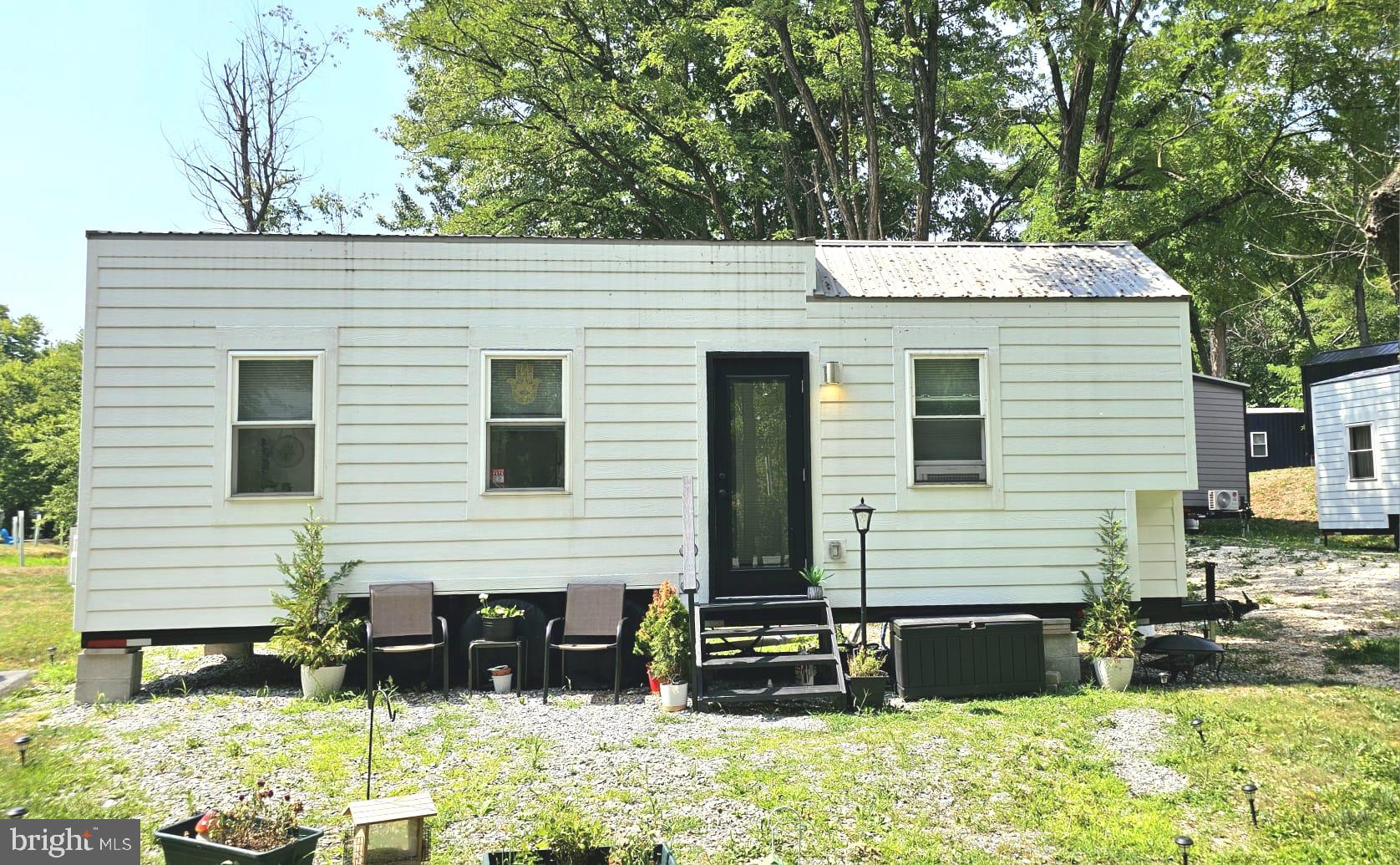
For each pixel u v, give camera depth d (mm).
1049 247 9508
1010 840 4555
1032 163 19766
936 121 19094
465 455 7910
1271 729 6215
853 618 8023
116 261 7672
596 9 20891
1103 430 8273
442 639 7820
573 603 7781
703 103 21359
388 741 6016
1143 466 8266
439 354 7953
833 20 17812
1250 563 15602
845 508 8094
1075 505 8219
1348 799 4977
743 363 8164
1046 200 16812
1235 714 6598
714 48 20906
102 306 7641
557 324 8047
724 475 8062
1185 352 8344
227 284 7773
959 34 21062
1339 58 14375
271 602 7641
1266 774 5398
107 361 7609
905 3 17344
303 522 7730
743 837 4508
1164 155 16469
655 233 22594
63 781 5223
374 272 7934
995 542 8156
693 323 8141
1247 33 15695
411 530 7828
